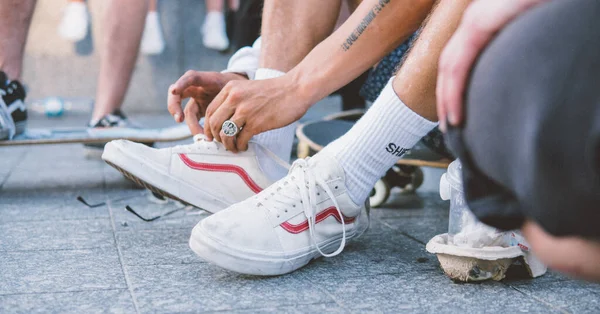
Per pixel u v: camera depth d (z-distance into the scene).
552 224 0.50
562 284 1.17
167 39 5.15
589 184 0.46
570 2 0.49
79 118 4.75
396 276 1.21
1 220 1.66
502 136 0.51
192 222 1.64
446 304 1.06
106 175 2.42
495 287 1.15
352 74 1.25
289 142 1.56
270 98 1.31
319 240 1.27
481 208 0.57
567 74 0.47
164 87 5.20
